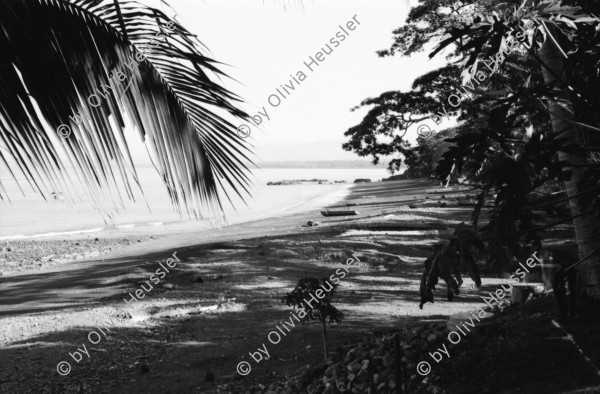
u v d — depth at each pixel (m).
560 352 6.70
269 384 9.25
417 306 14.66
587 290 7.94
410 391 7.00
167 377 10.41
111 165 2.72
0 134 2.45
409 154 28.80
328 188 116.31
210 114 3.16
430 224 33.00
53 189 2.49
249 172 3.27
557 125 6.62
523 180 3.97
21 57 2.60
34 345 13.05
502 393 6.06
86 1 2.91
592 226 7.77
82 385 10.28
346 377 8.19
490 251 3.93
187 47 3.08
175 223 52.69
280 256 24.66
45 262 30.89
